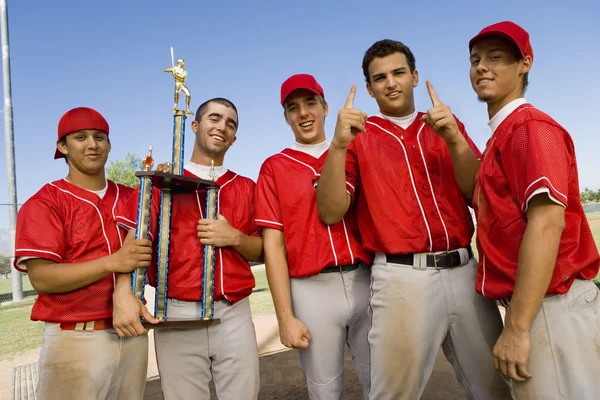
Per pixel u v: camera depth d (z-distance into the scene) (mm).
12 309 11359
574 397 1887
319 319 2764
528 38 2164
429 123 2355
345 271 2793
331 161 2432
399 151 2557
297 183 2871
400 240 2422
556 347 1925
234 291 2775
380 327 2471
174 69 2654
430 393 3934
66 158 2781
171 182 2598
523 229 1979
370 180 2543
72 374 2451
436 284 2404
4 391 4863
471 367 2467
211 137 2936
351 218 2857
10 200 13391
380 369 2461
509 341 1950
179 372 2715
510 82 2141
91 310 2514
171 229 2799
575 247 1960
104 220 2693
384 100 2598
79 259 2586
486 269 2207
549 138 1904
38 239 2449
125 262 2369
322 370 2781
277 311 2793
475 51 2215
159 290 2564
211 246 2641
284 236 2887
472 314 2420
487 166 2145
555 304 1943
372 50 2598
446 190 2525
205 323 2535
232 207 2963
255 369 2805
